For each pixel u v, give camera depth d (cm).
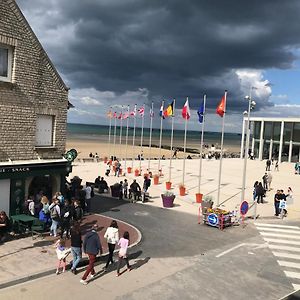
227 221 2142
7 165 1750
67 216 1717
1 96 1731
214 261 1584
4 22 1708
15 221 1755
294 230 2153
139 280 1351
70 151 2050
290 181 4144
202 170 4831
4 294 1179
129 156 7556
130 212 2388
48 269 1362
